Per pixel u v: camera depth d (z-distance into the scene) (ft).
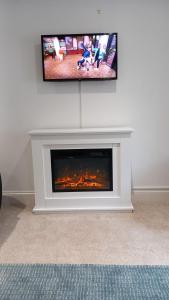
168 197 10.91
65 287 6.08
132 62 10.07
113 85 10.24
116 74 9.86
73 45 9.69
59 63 9.84
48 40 9.67
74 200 9.94
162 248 7.50
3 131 10.64
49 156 9.65
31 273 6.56
